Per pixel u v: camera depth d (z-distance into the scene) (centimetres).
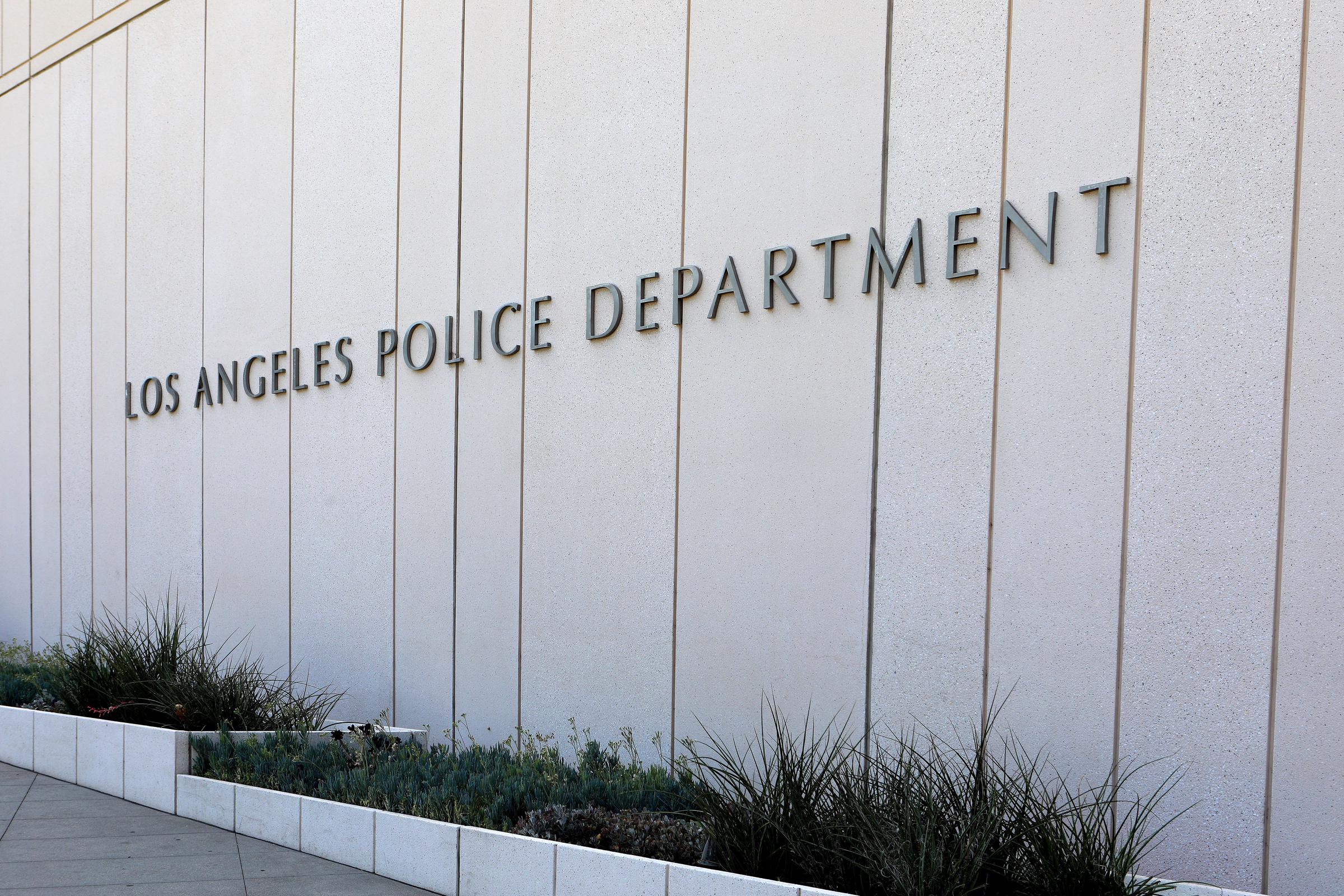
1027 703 536
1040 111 542
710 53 680
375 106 893
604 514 724
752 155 656
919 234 581
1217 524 485
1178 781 489
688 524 678
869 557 596
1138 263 511
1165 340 502
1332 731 452
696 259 682
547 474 759
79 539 1211
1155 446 503
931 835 437
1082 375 525
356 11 911
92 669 830
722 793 553
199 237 1063
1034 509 539
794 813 480
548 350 762
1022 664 539
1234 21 486
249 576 993
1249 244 480
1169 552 497
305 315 947
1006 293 551
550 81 770
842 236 611
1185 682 491
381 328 880
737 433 657
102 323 1184
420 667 836
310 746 702
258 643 980
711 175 676
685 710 673
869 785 500
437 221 841
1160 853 491
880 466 595
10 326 1338
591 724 723
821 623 613
